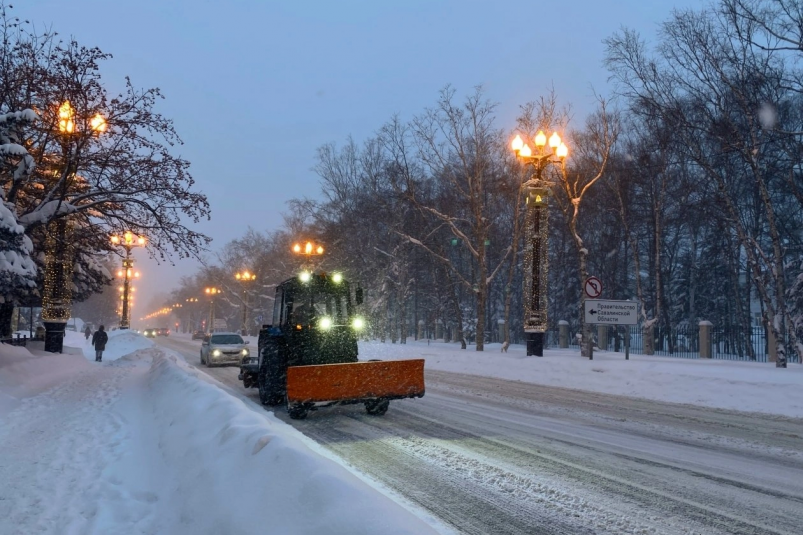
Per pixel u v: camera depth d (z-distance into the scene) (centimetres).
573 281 4800
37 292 2383
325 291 1252
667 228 4241
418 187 3672
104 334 2950
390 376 1078
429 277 5134
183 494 530
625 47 2173
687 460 736
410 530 341
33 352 2084
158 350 3444
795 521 510
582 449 800
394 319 4803
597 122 3341
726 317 4397
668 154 2983
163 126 1661
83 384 1645
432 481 637
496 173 3225
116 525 497
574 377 1681
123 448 794
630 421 1041
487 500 570
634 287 4906
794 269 3161
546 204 2172
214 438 636
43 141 1658
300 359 1199
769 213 2056
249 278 6769
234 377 2083
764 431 948
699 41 1991
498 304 5553
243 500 440
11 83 1527
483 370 2066
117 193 1688
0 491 600
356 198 4219
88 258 2772
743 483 630
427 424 1011
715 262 4191
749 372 1412
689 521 511
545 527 498
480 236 2917
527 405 1250
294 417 1067
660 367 1562
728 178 2875
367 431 945
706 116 2234
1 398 1207
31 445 818
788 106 2383
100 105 1559
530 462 725
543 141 2164
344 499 387
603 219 4031
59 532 486
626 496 583
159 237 1748
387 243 4125
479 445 829
